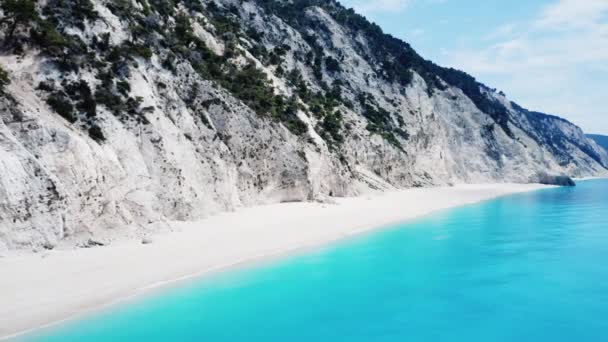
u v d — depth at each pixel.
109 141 31.66
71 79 32.31
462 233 38.38
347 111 89.25
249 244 30.05
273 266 26.39
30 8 33.00
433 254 30.91
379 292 23.45
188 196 35.75
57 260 22.67
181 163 36.94
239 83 56.19
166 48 45.50
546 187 104.94
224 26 71.19
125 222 28.92
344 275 26.03
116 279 21.30
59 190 25.31
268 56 84.12
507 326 19.48
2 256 22.20
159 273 22.75
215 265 25.19
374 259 29.55
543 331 18.97
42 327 16.64
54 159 26.34
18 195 23.62
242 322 19.67
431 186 92.75
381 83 107.94
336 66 101.56
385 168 84.31
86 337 16.59
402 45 138.88
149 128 35.25
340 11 128.75
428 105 111.19
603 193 83.94
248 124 49.88
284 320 19.92
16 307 17.52
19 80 30.38
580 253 31.23
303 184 51.81
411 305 21.89
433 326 19.58
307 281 24.72
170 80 43.19
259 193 48.41
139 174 32.31
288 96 68.88
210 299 20.62
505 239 35.84
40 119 27.14
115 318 18.05
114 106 33.97
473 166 118.19
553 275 26.33
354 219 42.84
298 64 93.00
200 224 34.28
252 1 101.12
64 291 19.33
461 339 18.14
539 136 193.38
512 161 123.12
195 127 41.84
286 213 42.75
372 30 125.62
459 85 146.75
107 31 38.72
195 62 50.75
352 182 66.81
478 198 70.50
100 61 35.88
